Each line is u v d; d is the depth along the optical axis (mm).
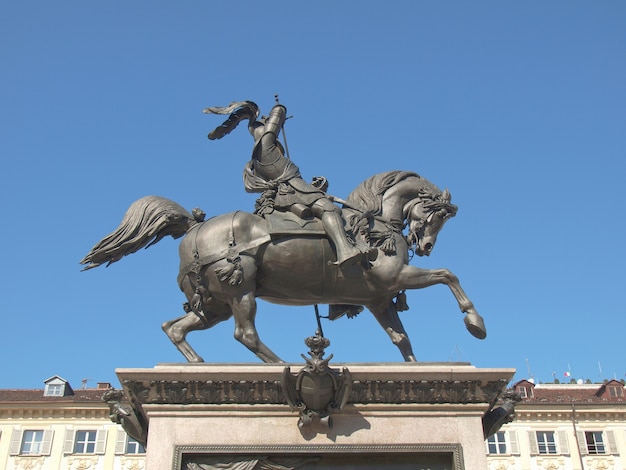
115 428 25094
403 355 5848
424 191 6203
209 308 5797
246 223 5746
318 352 4883
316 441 4855
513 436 25172
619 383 26438
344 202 5973
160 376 4945
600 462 24703
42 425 25125
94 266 5836
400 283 5656
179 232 6086
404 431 4926
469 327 5480
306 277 5688
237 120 6426
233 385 4938
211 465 4781
